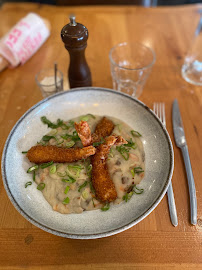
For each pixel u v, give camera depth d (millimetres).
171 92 420
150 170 301
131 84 429
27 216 244
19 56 443
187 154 331
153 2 807
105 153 309
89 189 293
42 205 274
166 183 265
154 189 276
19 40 439
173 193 299
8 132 361
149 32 527
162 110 391
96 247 260
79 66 367
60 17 523
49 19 523
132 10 574
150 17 562
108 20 552
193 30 533
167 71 455
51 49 445
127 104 358
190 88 426
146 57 446
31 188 289
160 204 290
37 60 472
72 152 309
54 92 403
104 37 515
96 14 562
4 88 425
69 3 669
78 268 247
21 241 263
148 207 254
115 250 258
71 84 401
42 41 481
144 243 262
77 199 283
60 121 357
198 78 442
